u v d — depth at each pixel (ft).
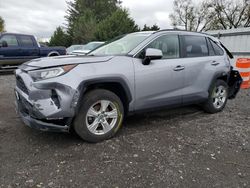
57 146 12.02
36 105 10.93
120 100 13.00
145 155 11.43
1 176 9.45
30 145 12.05
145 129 14.67
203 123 16.12
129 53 13.62
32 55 41.78
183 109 19.15
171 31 15.57
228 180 9.71
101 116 12.52
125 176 9.72
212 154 11.80
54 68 11.20
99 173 9.86
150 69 13.74
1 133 13.35
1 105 19.08
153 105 14.34
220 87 18.40
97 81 11.85
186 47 16.10
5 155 11.02
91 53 15.80
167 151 11.92
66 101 11.02
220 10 152.05
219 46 18.63
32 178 9.39
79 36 155.22
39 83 10.91
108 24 130.93
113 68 12.46
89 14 166.61
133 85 13.16
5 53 38.68
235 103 22.06
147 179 9.58
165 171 10.16
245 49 36.55
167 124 15.71
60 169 10.05
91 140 12.39
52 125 11.23
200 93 16.72
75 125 11.95
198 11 161.99
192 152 11.93
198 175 9.98
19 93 12.08
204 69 16.69
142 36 14.85
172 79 14.83
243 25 147.33
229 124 16.07
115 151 11.72
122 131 14.20
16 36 40.06
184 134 14.12
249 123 16.40
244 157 11.64
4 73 41.06
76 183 9.18
